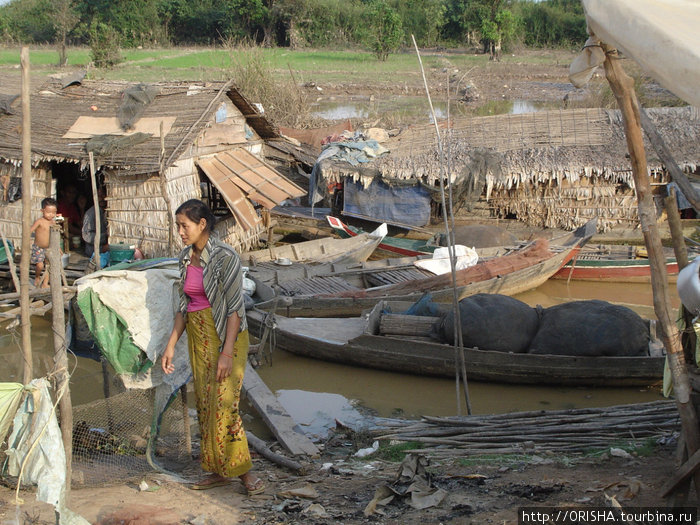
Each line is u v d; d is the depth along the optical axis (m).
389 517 4.38
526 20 54.62
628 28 3.56
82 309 4.70
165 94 14.07
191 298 4.54
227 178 13.98
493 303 9.16
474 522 4.16
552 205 16.64
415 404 8.80
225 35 56.56
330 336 9.98
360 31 51.44
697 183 15.92
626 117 3.84
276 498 4.84
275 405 7.54
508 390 9.09
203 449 4.77
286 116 26.20
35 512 4.32
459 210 17.12
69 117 13.58
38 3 52.78
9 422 4.19
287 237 17.89
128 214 12.93
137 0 54.66
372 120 26.31
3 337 10.36
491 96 36.00
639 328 8.72
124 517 4.29
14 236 13.10
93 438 5.32
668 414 6.29
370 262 13.75
